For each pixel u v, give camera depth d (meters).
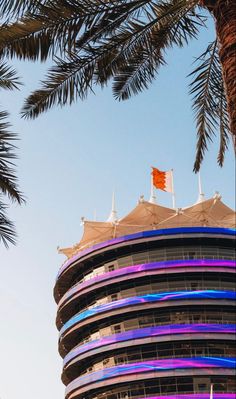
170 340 85.44
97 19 16.31
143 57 19.03
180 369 82.75
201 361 83.12
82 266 103.81
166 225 104.19
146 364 84.69
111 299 95.38
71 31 16.25
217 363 83.06
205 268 92.00
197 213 102.44
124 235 98.69
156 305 89.50
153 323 89.75
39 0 15.68
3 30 16.02
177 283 92.44
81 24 16.23
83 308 100.38
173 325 86.81
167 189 102.00
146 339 86.69
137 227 103.62
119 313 91.56
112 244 98.44
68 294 102.12
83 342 96.81
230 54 12.30
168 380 84.00
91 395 90.38
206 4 13.39
